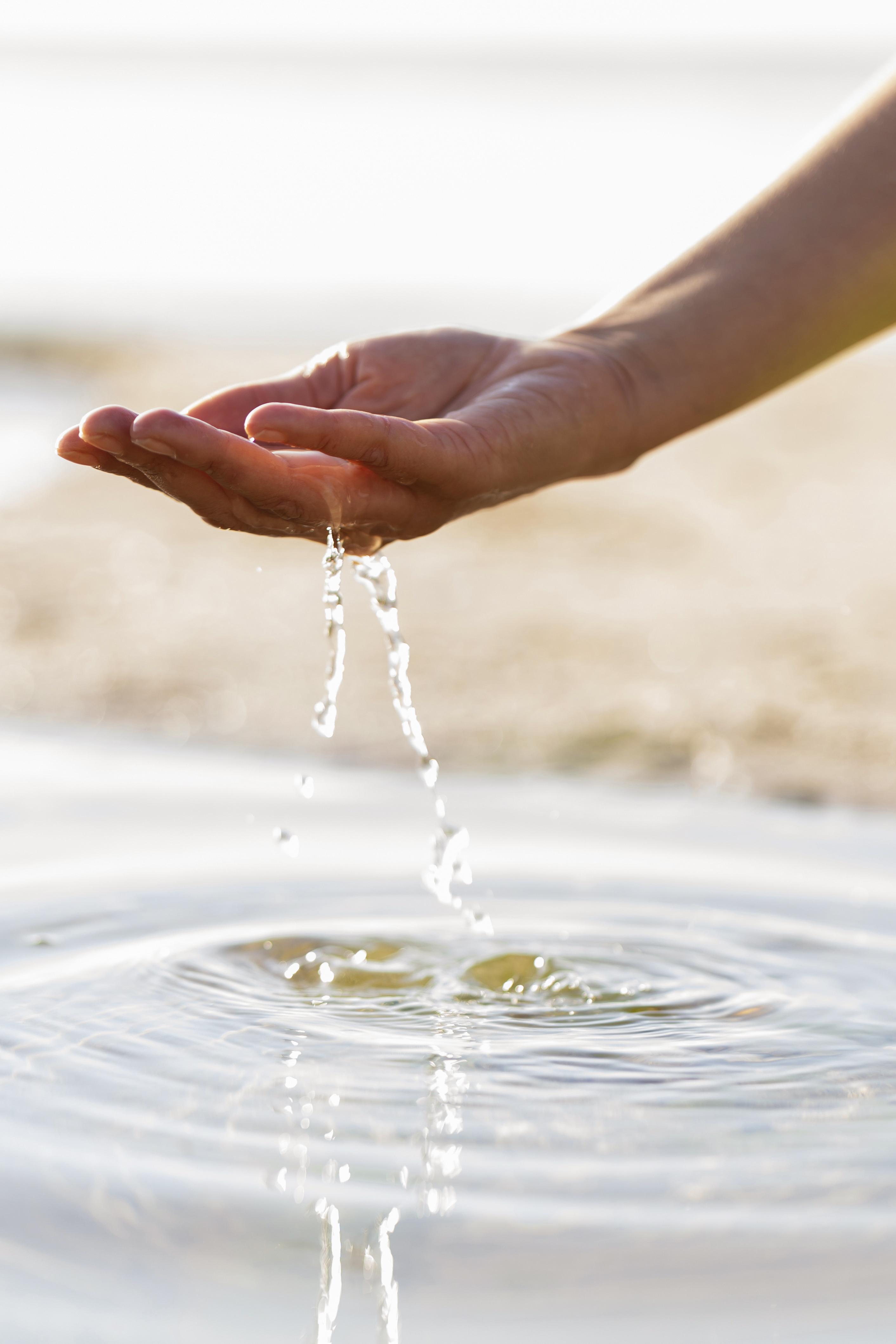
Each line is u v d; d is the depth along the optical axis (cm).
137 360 791
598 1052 128
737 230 157
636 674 318
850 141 159
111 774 250
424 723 287
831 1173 101
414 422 123
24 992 140
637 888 185
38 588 392
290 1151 104
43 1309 81
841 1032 133
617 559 430
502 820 223
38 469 555
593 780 254
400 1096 116
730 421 638
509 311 983
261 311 999
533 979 149
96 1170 99
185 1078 118
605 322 150
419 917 170
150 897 175
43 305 1029
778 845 210
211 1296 83
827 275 153
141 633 355
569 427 136
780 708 293
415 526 128
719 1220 93
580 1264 87
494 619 363
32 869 188
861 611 366
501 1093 117
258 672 326
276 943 159
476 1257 88
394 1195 96
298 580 411
